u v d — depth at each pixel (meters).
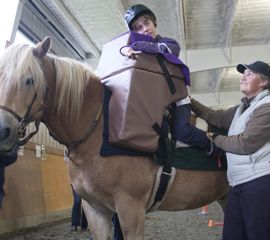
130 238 1.98
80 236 5.04
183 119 2.21
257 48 11.33
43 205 6.23
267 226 1.99
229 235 2.14
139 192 2.02
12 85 1.74
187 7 8.55
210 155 2.31
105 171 1.97
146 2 7.75
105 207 2.13
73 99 1.99
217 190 2.45
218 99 16.67
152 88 2.09
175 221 6.82
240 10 9.20
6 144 1.71
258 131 2.01
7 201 5.02
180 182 2.23
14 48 1.82
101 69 2.29
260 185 2.01
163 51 2.21
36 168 6.35
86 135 2.01
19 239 4.66
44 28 7.78
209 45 11.30
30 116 1.82
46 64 1.95
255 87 2.22
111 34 9.31
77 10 7.95
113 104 2.06
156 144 2.04
